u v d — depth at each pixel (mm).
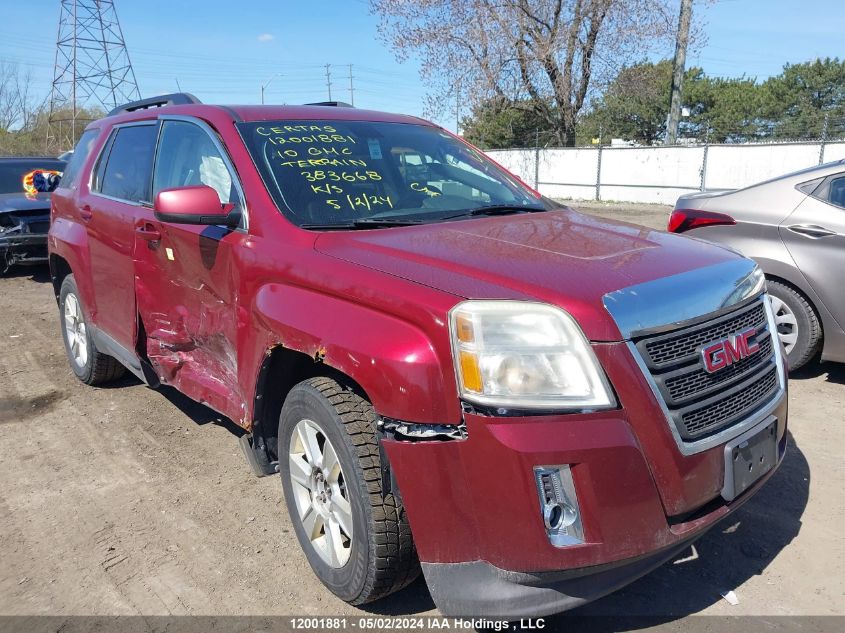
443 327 2234
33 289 9422
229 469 4012
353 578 2623
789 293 4992
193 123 3803
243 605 2850
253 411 3080
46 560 3176
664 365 2299
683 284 2463
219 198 3258
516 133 35469
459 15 27047
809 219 4918
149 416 4793
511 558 2178
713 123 47688
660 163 22766
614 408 2191
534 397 2154
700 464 2357
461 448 2203
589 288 2307
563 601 2246
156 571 3080
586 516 2162
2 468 4086
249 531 3379
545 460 2113
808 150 19531
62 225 5199
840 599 2818
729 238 5223
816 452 4043
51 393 5293
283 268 2861
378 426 2369
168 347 3916
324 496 2805
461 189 3723
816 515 3406
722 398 2469
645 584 2943
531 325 2201
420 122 4285
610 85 28156
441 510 2266
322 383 2693
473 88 27609
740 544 3195
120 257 4250
